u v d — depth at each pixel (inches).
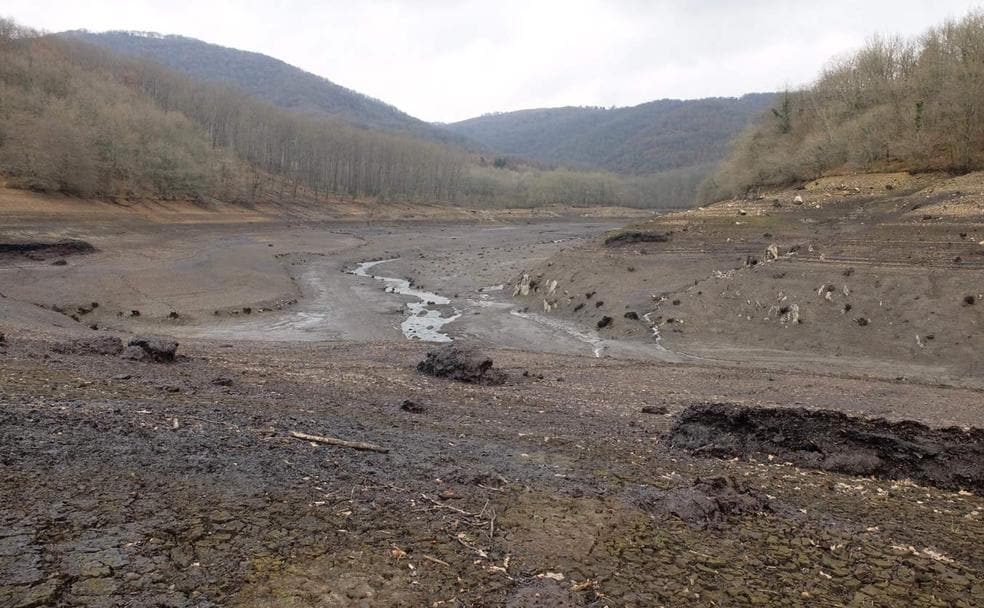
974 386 757.9
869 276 1037.2
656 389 661.3
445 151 5723.4
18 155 2289.6
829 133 1790.1
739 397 631.8
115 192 2659.9
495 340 1092.5
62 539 182.2
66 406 301.9
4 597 153.6
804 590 194.4
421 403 460.8
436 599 172.2
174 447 260.4
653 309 1171.9
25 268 1440.7
